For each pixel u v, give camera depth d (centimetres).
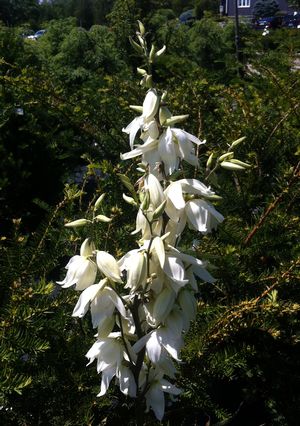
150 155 56
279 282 81
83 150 175
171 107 138
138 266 50
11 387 68
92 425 80
